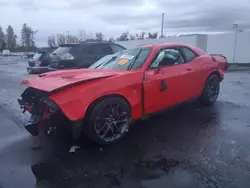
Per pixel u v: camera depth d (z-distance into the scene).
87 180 2.35
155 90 3.50
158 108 3.64
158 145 3.07
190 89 4.20
